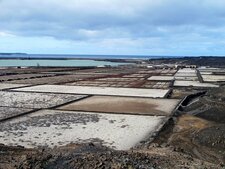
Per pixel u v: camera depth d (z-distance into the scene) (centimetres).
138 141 1259
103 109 1909
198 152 1121
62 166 728
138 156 798
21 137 1302
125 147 1180
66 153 830
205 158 1055
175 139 1285
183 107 2006
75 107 1969
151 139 1268
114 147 1179
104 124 1538
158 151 980
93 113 1797
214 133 1257
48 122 1566
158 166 746
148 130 1430
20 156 856
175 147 1098
